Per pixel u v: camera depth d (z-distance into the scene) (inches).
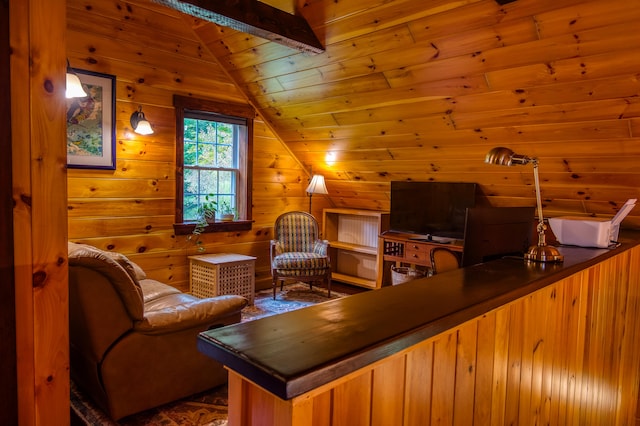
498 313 48.9
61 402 62.5
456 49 106.3
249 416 30.7
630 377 109.4
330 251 214.8
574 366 72.2
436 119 132.4
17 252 57.2
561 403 68.8
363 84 132.9
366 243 209.6
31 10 56.2
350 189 202.5
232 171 184.5
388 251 184.5
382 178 181.9
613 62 91.0
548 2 86.1
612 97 98.6
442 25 102.0
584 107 104.5
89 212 140.4
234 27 110.4
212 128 177.2
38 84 57.4
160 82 153.3
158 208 157.4
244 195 185.2
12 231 56.7
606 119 104.4
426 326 35.9
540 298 57.9
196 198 174.1
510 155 71.6
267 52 141.9
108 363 82.3
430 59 112.6
